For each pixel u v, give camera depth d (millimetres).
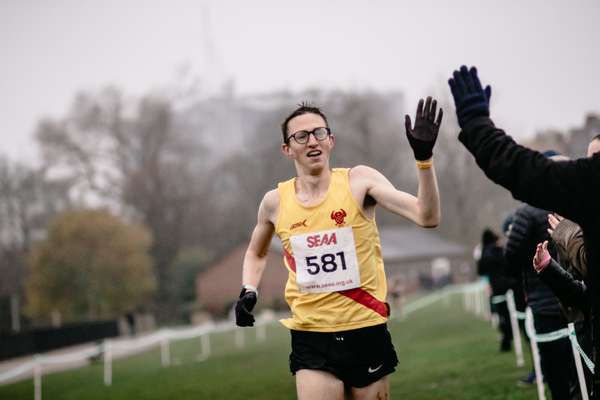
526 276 8586
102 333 53250
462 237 88312
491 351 17766
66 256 64750
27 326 57594
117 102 83938
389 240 98000
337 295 6125
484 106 4418
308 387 6105
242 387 17047
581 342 6348
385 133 94438
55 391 20469
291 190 6371
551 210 4289
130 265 66312
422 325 31547
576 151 59156
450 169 85375
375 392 6148
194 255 86812
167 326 76625
